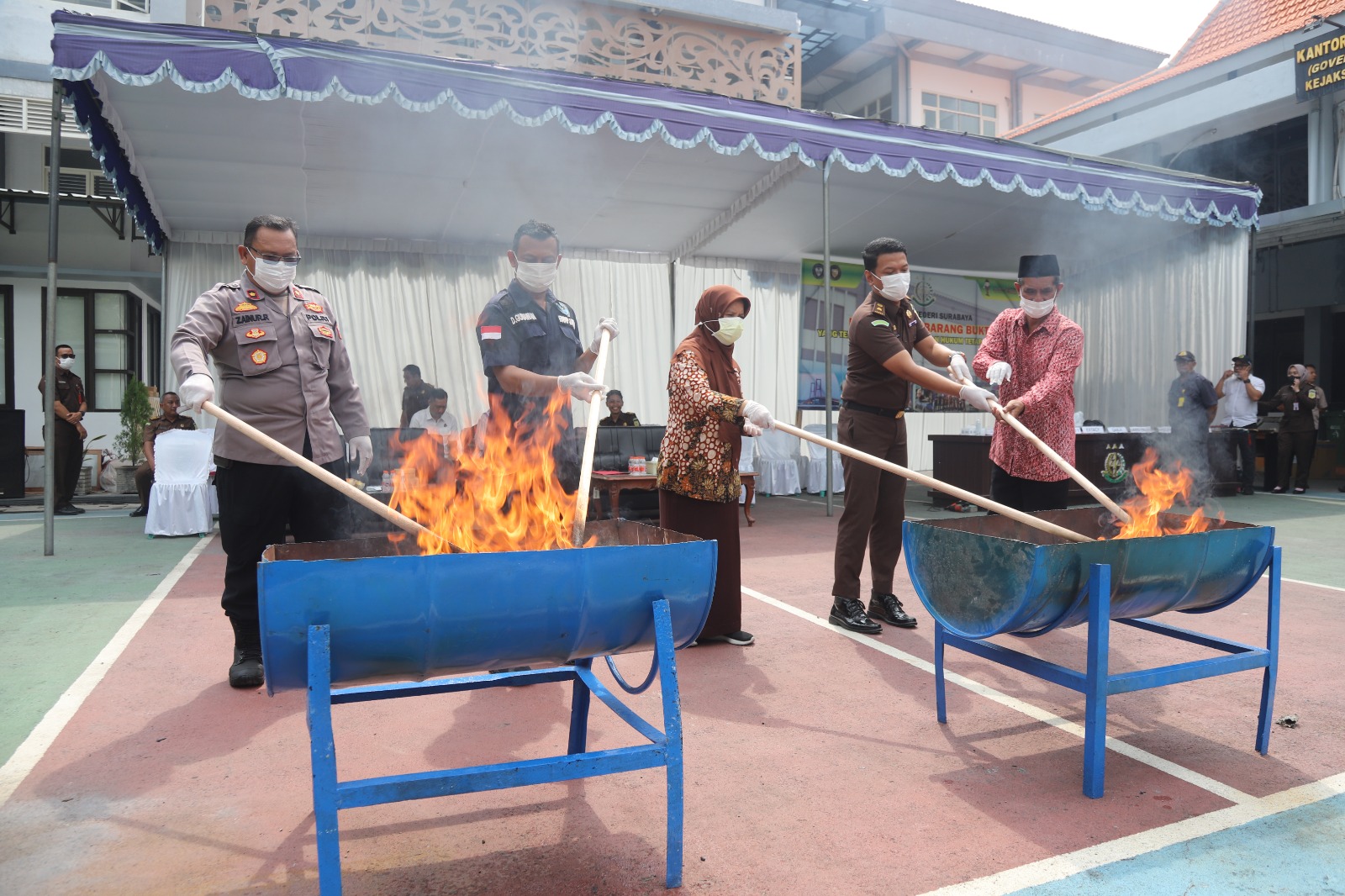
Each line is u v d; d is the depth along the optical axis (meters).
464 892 1.86
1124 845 2.05
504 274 10.38
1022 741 2.73
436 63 5.76
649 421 11.09
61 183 11.98
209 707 3.02
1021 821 2.18
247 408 3.19
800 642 3.92
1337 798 2.30
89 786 2.38
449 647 1.79
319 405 3.33
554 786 2.40
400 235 9.82
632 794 2.35
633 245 10.79
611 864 1.97
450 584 1.75
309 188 8.11
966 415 12.55
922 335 4.19
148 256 12.39
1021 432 3.27
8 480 9.77
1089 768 2.32
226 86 5.28
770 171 8.25
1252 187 9.53
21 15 11.21
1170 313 11.48
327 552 2.23
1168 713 2.99
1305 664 3.57
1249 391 10.31
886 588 4.29
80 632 4.02
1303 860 1.98
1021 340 4.00
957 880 1.90
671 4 8.26
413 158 7.44
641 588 1.92
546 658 1.94
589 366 3.54
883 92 20.16
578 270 10.84
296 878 1.91
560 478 3.29
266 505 3.25
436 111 6.40
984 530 2.96
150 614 4.36
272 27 7.05
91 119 6.02
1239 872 1.93
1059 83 21.09
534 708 3.05
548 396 3.20
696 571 1.99
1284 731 2.81
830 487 8.49
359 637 1.71
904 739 2.75
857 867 1.95
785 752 2.64
